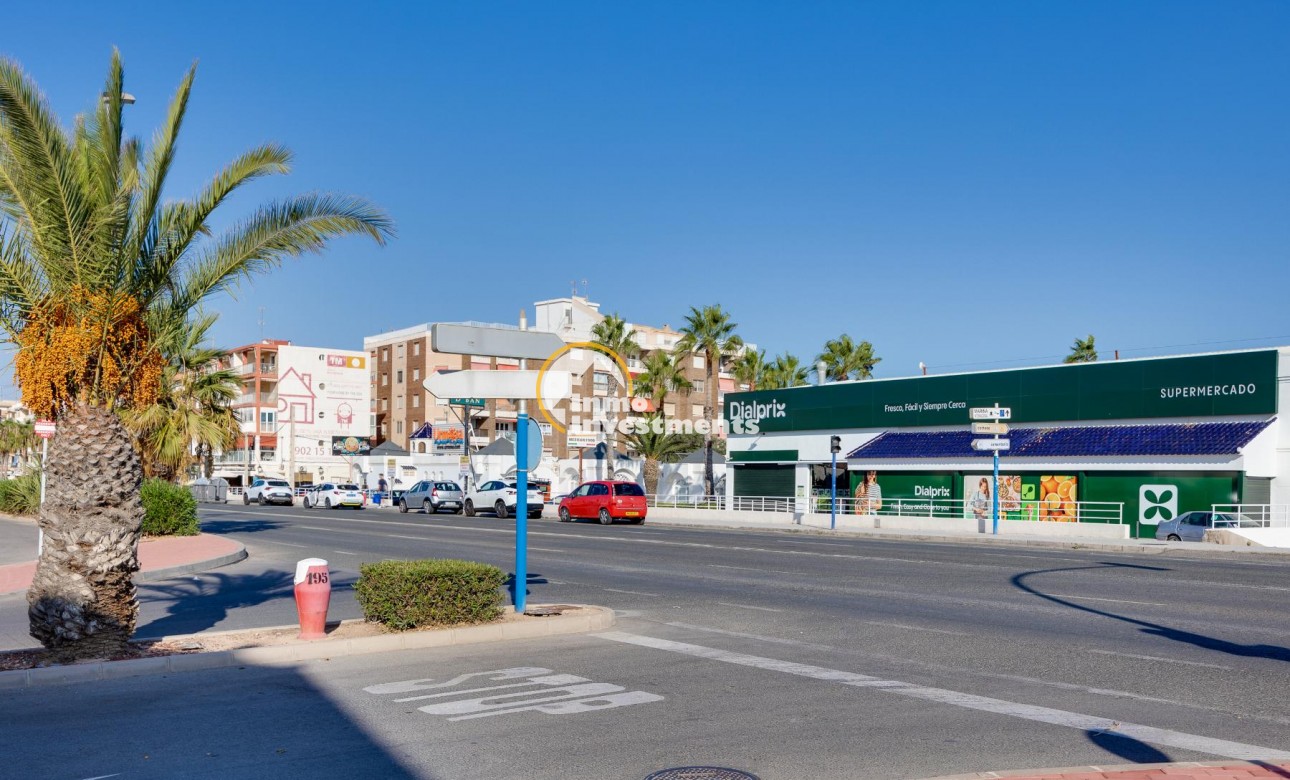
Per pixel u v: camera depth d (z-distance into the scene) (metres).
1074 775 6.06
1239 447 32.16
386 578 11.30
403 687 8.91
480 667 9.83
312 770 6.43
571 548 26.12
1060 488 36.94
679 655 10.52
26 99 9.48
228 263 10.84
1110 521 35.28
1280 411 33.22
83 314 9.91
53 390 9.93
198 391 32.28
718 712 7.95
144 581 18.81
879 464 42.78
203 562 21.09
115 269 10.06
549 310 85.69
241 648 10.14
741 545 27.48
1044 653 10.62
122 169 11.21
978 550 26.31
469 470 61.62
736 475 51.75
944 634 11.92
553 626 11.89
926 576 18.80
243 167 10.69
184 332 13.04
